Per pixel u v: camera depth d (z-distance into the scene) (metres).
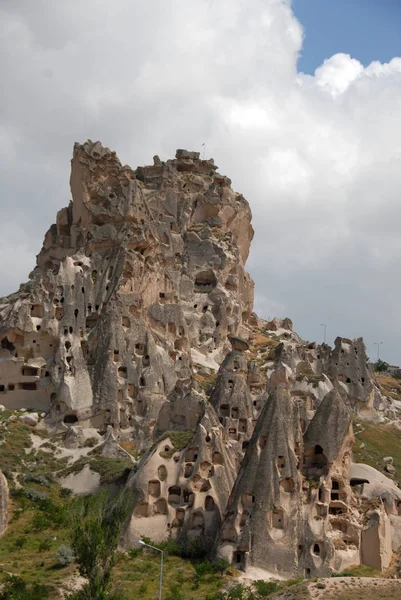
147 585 76.25
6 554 82.44
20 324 113.56
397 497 92.19
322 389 116.69
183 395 105.75
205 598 73.81
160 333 118.00
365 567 83.19
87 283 117.31
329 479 86.69
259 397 105.81
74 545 70.06
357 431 119.50
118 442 105.38
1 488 89.25
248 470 85.44
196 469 88.69
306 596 69.12
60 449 104.19
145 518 86.81
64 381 108.88
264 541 81.88
